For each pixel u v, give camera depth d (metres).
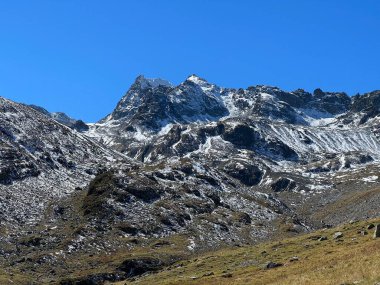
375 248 70.88
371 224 120.88
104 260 174.62
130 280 140.00
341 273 59.75
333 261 72.88
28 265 162.75
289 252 116.44
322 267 69.62
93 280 150.88
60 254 175.50
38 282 147.12
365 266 58.91
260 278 78.12
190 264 145.50
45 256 170.50
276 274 78.44
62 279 148.12
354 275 56.09
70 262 170.62
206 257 155.38
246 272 94.94
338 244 104.00
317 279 60.47
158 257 177.75
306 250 111.81
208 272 113.94
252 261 117.00
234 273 97.06
